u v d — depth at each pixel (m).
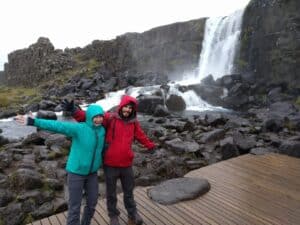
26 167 10.23
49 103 27.94
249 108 24.44
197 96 27.78
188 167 10.68
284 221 6.32
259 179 8.54
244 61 30.11
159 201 7.17
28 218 7.55
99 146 5.48
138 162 10.90
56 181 9.08
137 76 38.19
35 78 58.22
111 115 5.87
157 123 18.78
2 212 7.50
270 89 25.33
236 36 31.55
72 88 37.88
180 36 40.28
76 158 5.41
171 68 40.97
